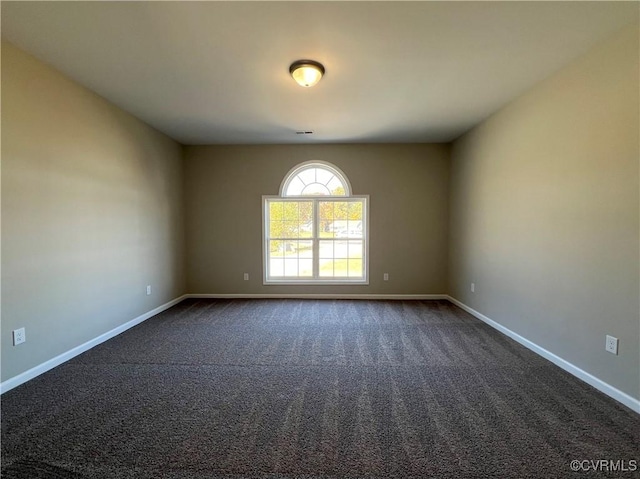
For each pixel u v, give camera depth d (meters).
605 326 2.11
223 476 1.42
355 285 4.94
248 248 4.96
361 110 3.43
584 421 1.81
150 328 3.50
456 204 4.55
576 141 2.34
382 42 2.16
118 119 3.32
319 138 4.55
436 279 4.91
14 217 2.21
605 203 2.10
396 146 4.84
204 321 3.76
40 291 2.41
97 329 3.02
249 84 2.80
